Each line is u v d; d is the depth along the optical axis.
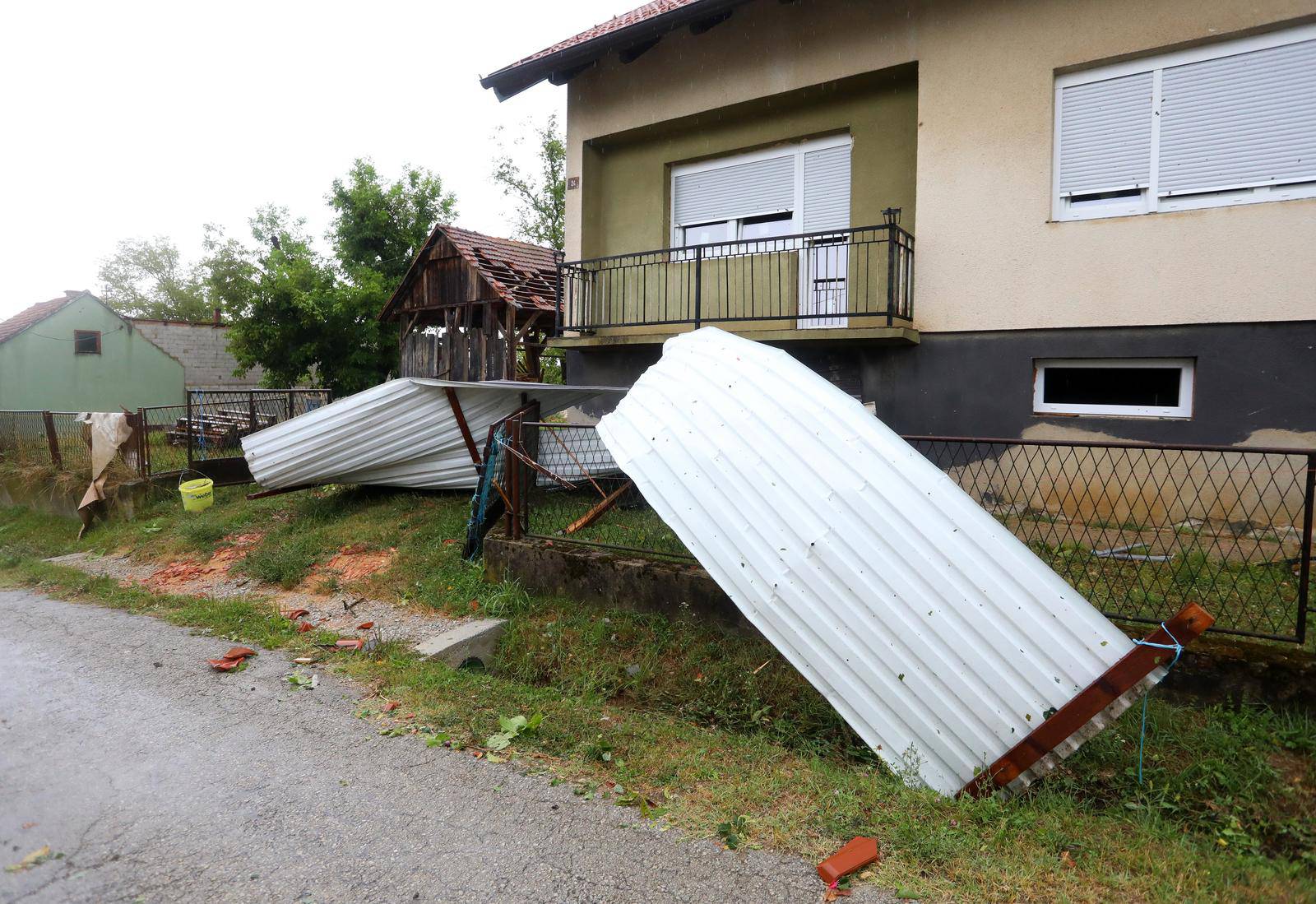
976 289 7.95
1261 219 6.54
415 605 6.75
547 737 4.30
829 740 4.61
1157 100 7.08
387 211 24.52
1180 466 6.90
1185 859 3.04
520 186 34.00
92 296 26.50
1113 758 3.92
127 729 4.43
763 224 10.08
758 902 2.78
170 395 28.19
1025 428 7.73
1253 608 4.96
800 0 9.06
